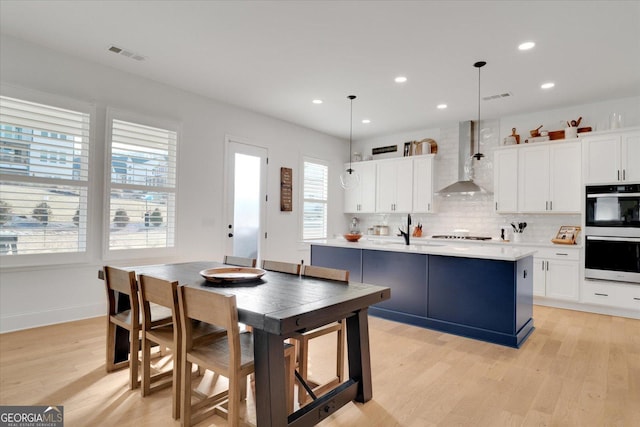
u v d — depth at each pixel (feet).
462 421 6.57
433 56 11.43
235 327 5.50
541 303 15.70
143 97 13.62
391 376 8.41
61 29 10.21
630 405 7.17
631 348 10.37
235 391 5.50
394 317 12.99
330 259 15.25
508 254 10.82
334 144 23.09
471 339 11.10
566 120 16.37
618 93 14.51
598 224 14.10
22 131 10.89
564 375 8.53
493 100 15.51
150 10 9.19
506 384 8.04
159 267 9.62
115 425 6.24
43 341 10.09
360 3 8.70
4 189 10.57
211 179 15.96
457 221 19.71
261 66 12.47
